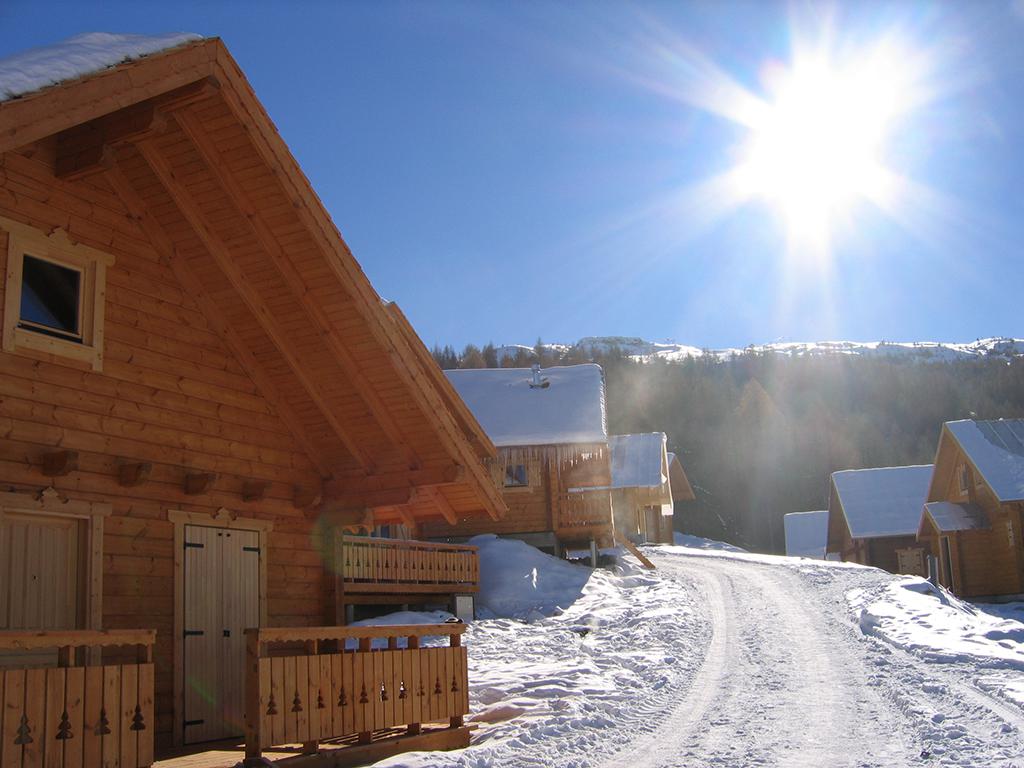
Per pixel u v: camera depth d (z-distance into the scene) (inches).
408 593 861.8
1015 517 1434.5
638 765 380.2
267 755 367.9
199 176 409.1
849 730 434.6
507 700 539.8
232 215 417.1
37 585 359.6
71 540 375.2
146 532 402.6
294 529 482.6
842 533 2075.5
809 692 540.4
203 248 428.8
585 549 1331.2
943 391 4995.1
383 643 724.0
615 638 780.6
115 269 404.8
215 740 423.2
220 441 443.5
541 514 1290.6
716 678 603.5
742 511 4018.2
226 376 451.2
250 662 343.3
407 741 413.1
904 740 407.2
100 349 391.2
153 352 416.2
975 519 1513.3
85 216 394.0
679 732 449.4
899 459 4284.0
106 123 374.9
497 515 511.5
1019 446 1536.7
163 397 418.3
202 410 436.1
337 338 443.8
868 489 1964.8
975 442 1549.0
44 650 357.7
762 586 1067.9
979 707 465.1
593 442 1284.4
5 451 350.3
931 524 1688.0
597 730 454.6
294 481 482.9
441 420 458.9
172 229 425.4
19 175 368.8
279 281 433.4
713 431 4303.6
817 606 913.5
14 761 275.9
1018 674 554.6
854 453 4197.8
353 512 483.2
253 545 456.8
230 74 382.9
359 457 483.5
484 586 1015.0
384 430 466.6
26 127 306.8
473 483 475.2
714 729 451.8
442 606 898.7
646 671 629.9
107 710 306.2
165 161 406.6
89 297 392.8
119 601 386.6
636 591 1038.4
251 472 458.3
